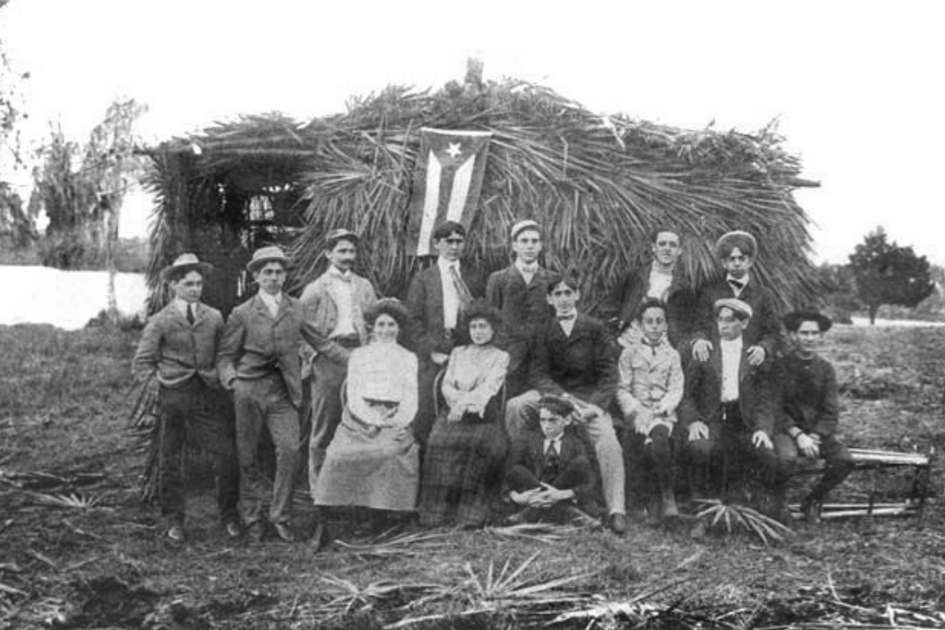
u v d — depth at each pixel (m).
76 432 8.98
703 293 6.36
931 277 14.44
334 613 4.58
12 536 5.73
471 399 5.86
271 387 5.80
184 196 7.06
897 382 11.28
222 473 5.80
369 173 6.63
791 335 6.69
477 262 6.54
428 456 5.87
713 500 6.05
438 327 6.36
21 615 4.61
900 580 5.06
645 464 6.01
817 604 4.73
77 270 16.98
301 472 6.65
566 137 6.82
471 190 6.56
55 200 17.00
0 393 10.61
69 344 13.95
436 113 6.88
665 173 6.88
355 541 5.70
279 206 7.31
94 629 4.46
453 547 5.44
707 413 6.07
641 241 6.63
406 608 4.63
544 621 4.49
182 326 5.84
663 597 4.77
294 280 6.67
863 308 14.84
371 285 6.48
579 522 5.82
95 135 16.69
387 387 5.81
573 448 5.91
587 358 6.14
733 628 4.45
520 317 6.21
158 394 5.91
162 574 5.16
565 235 6.51
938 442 8.62
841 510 6.43
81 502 6.56
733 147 7.05
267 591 4.89
